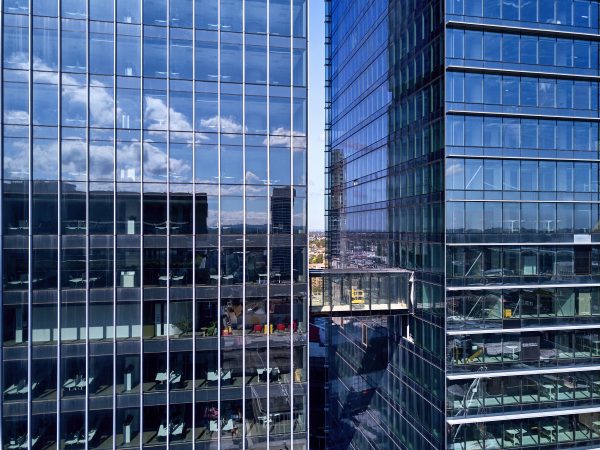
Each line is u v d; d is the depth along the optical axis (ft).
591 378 86.38
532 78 86.07
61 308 65.16
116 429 65.92
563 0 86.38
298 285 72.08
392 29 108.78
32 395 64.13
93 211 66.39
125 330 66.64
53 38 65.98
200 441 67.82
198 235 69.31
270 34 72.59
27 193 64.59
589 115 88.38
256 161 71.61
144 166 67.92
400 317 102.83
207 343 68.95
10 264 63.87
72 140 66.03
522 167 85.71
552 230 86.22
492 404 82.07
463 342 81.82
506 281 83.92
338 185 157.48
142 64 68.33
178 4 69.72
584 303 87.04
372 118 123.34
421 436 90.38
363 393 125.59
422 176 92.12
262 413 69.97
